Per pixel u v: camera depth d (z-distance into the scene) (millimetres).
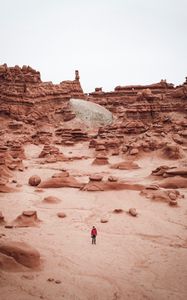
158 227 24562
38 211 27453
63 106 89688
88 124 83000
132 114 73312
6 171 41906
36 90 86312
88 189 34469
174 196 31203
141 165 51156
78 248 19859
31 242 20188
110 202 30656
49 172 45719
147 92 75562
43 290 14086
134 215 26828
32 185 37250
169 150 54719
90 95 109375
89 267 17234
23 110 80500
